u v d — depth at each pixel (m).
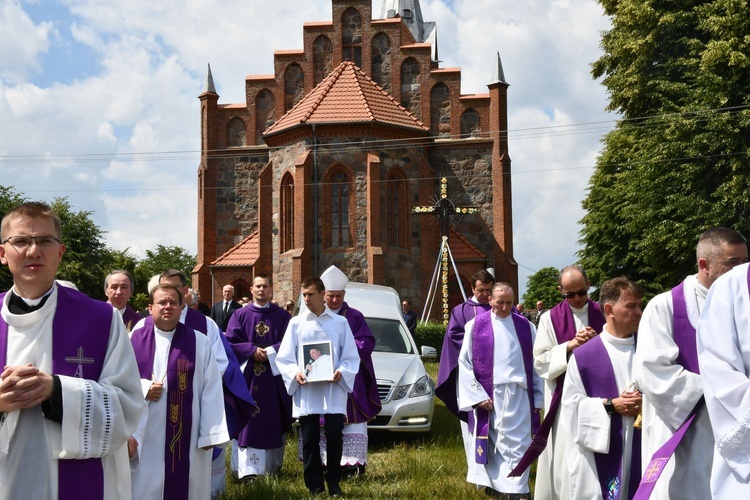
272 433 9.64
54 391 3.75
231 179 36.44
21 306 4.02
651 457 5.00
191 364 6.58
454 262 34.03
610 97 32.66
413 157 33.97
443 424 13.77
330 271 9.69
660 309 5.03
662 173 28.69
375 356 12.83
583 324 7.42
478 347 8.51
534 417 8.43
